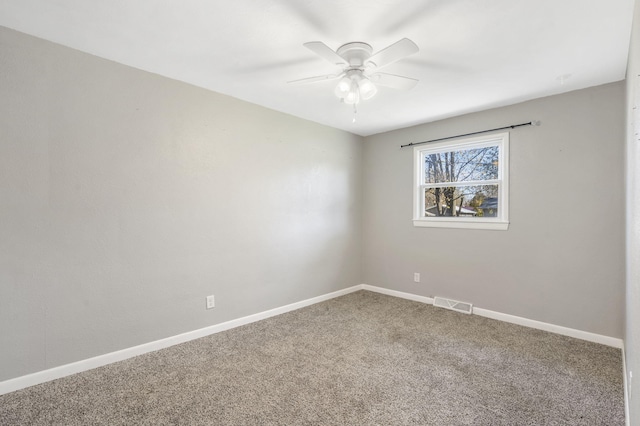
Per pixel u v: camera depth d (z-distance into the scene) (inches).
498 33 79.0
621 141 107.1
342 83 82.9
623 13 70.1
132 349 100.2
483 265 140.5
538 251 125.1
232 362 97.3
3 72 77.9
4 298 78.8
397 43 67.9
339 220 173.6
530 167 126.6
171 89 107.7
